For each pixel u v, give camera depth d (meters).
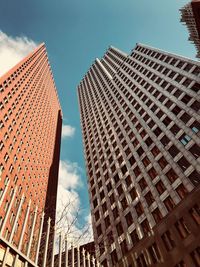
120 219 40.59
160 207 34.00
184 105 43.28
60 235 7.12
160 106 49.81
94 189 54.91
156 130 46.00
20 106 71.81
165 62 63.78
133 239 35.47
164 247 28.06
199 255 24.39
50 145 100.81
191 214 27.80
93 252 39.59
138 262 30.34
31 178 66.25
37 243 6.25
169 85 52.91
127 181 44.88
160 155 40.75
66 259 6.91
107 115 71.56
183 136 38.81
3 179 48.28
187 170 33.94
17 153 59.66
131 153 48.66
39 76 111.62
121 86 76.88
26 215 6.34
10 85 71.00
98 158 61.22
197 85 44.56
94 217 48.00
